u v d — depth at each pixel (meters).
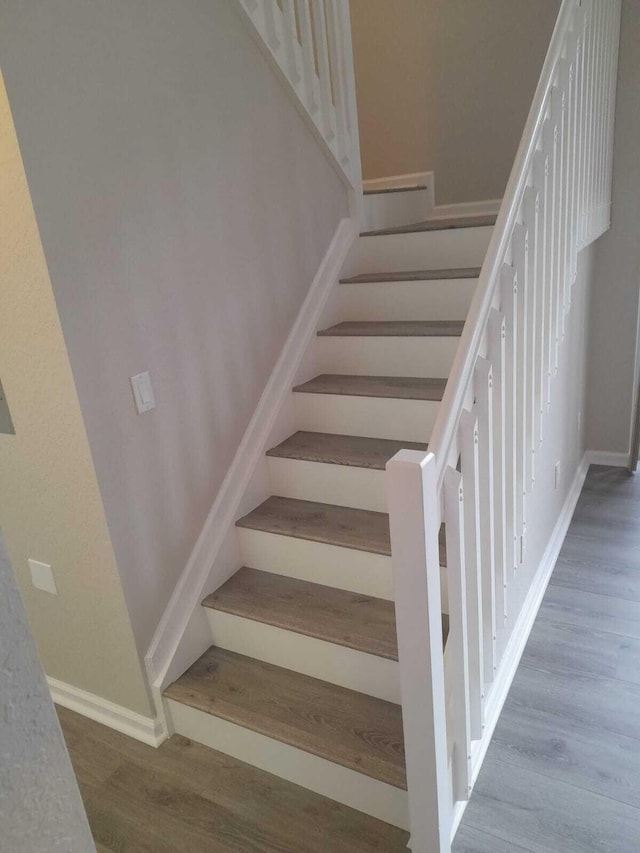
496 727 1.93
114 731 2.04
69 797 0.50
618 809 1.64
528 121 1.63
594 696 2.02
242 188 2.11
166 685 1.95
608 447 3.65
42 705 0.47
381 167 3.93
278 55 2.17
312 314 2.53
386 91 3.76
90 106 1.55
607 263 3.32
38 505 1.84
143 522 1.84
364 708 1.80
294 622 1.91
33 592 2.03
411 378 2.39
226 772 1.85
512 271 1.52
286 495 2.34
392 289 2.57
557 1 3.16
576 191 2.21
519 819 1.63
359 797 1.68
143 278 1.75
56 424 1.67
